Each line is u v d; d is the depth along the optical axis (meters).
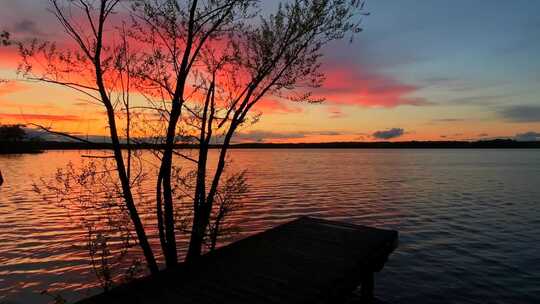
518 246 17.48
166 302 5.58
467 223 23.19
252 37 8.55
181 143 8.67
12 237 19.56
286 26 8.52
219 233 9.73
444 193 39.06
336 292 6.42
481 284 12.61
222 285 6.30
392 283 12.76
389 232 10.40
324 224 11.38
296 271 7.04
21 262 15.19
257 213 26.81
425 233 20.42
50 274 13.73
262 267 7.27
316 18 8.08
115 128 7.79
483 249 17.00
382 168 88.69
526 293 11.81
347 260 7.76
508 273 13.67
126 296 5.81
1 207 29.61
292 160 145.75
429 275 13.52
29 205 30.33
